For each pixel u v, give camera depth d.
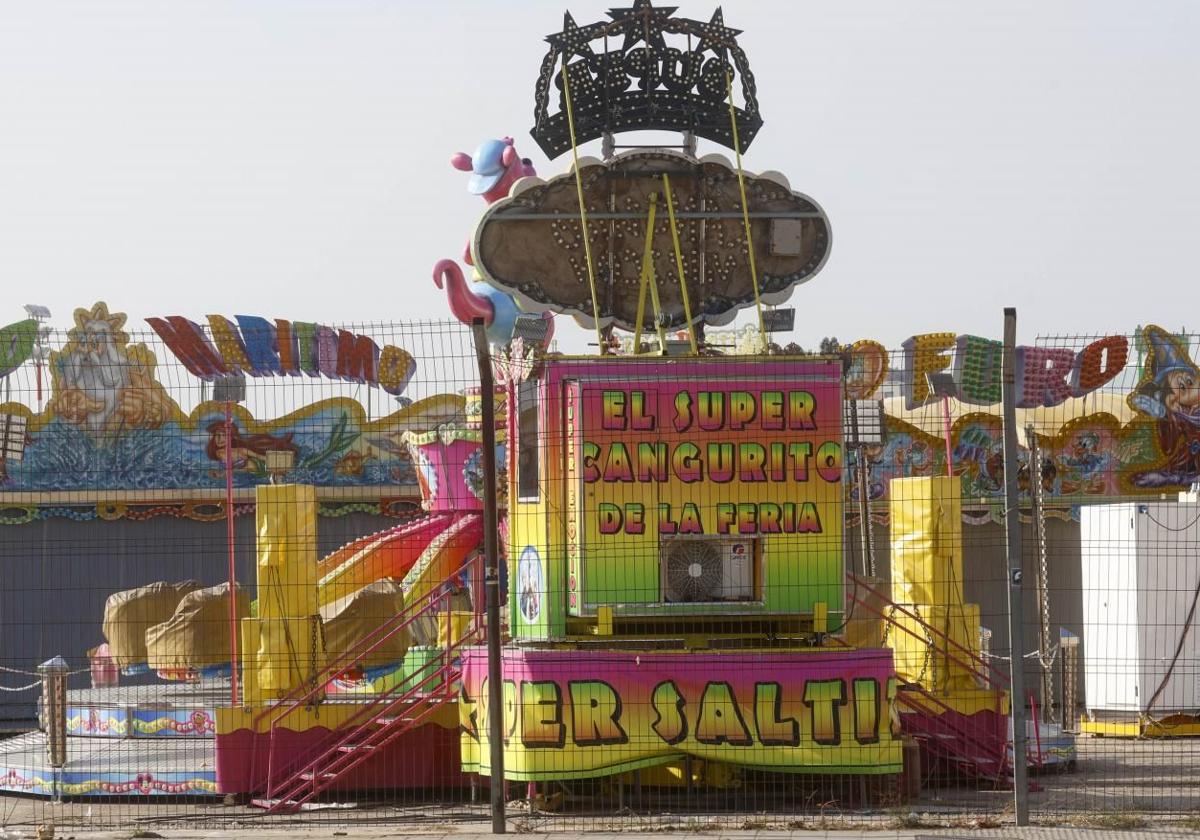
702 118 21.02
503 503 22.95
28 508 28.58
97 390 28.61
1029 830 14.75
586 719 17.31
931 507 20.34
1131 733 24.88
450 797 19.28
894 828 15.10
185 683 24.16
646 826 15.85
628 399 18.06
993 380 21.66
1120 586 25.25
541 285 20.19
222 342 20.23
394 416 28.81
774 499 18.09
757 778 18.22
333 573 24.77
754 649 17.86
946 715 19.81
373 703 19.55
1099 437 28.41
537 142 21.06
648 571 17.94
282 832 15.94
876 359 23.95
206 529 28.81
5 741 23.91
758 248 20.42
